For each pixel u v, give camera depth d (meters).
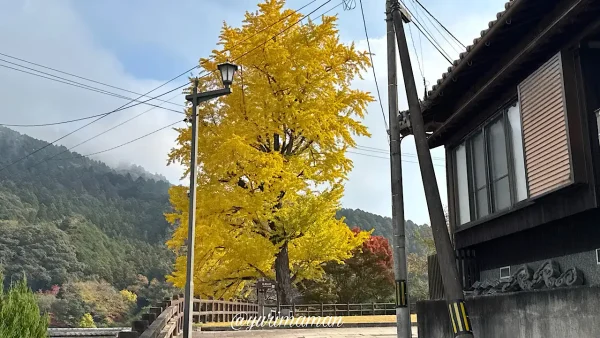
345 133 19.53
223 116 19.95
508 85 7.82
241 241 19.08
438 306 8.95
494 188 8.64
